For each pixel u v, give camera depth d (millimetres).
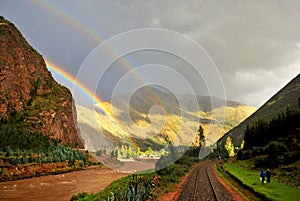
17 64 169375
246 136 88000
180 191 21641
